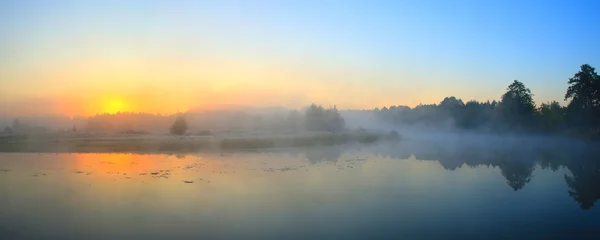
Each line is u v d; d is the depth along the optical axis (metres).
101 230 17.56
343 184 27.88
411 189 26.25
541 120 78.94
